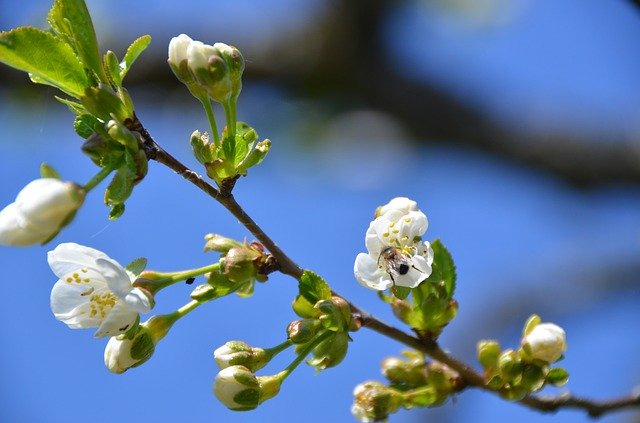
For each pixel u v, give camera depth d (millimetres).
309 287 660
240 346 661
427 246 662
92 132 642
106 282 647
